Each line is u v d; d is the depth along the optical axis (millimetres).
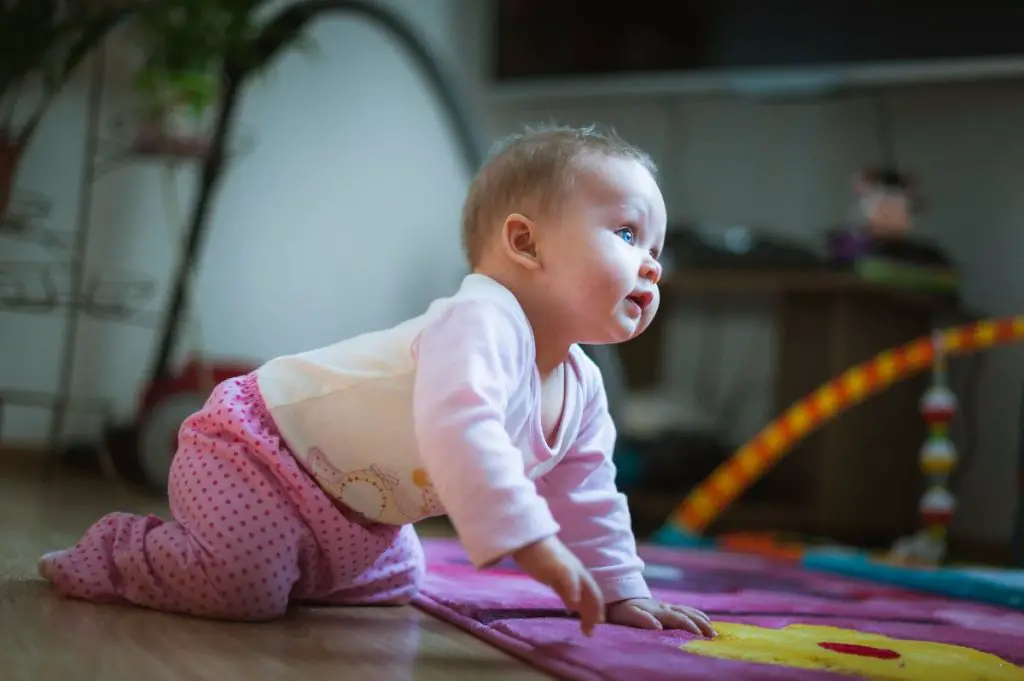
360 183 3021
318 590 1048
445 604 1053
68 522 1535
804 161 2896
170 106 2338
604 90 2945
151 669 734
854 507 2416
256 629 921
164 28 2309
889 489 2488
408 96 3125
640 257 941
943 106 2697
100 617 909
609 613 977
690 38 2812
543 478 1010
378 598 1077
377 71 3053
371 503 984
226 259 2771
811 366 2439
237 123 2766
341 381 969
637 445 2549
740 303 2816
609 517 999
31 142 2471
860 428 2426
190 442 998
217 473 963
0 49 2098
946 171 2684
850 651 920
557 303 942
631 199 941
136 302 2648
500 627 934
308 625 954
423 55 2424
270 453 958
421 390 862
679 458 2562
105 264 2594
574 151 957
